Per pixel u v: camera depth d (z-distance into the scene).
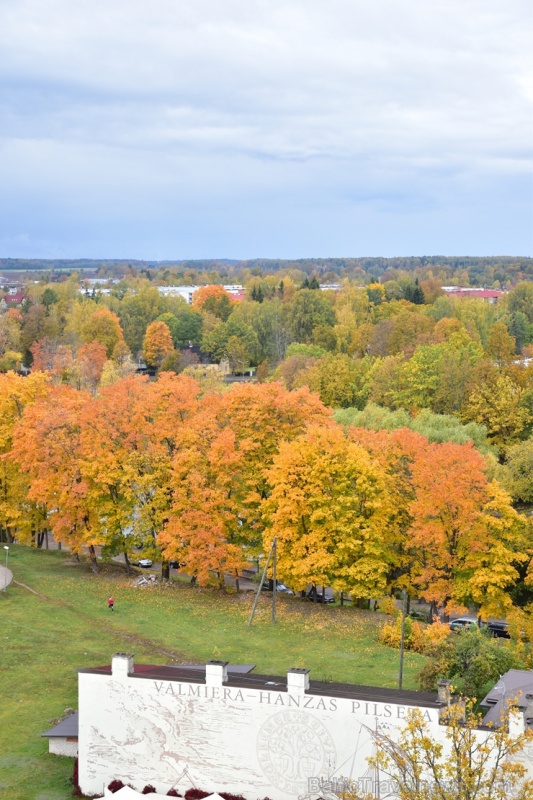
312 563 68.81
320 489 70.44
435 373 126.94
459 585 68.00
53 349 182.50
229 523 75.81
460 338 155.38
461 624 75.88
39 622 67.06
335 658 60.50
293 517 69.88
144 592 75.62
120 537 80.19
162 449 78.62
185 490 74.19
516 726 36.66
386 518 72.00
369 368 146.50
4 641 62.81
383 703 40.09
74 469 78.75
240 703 42.47
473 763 36.41
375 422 109.06
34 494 79.44
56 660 59.97
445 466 71.25
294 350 174.88
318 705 41.22
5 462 88.56
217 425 78.69
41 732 50.34
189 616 69.81
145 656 60.75
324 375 140.50
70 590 75.50
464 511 67.56
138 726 44.06
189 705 43.31
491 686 53.44
